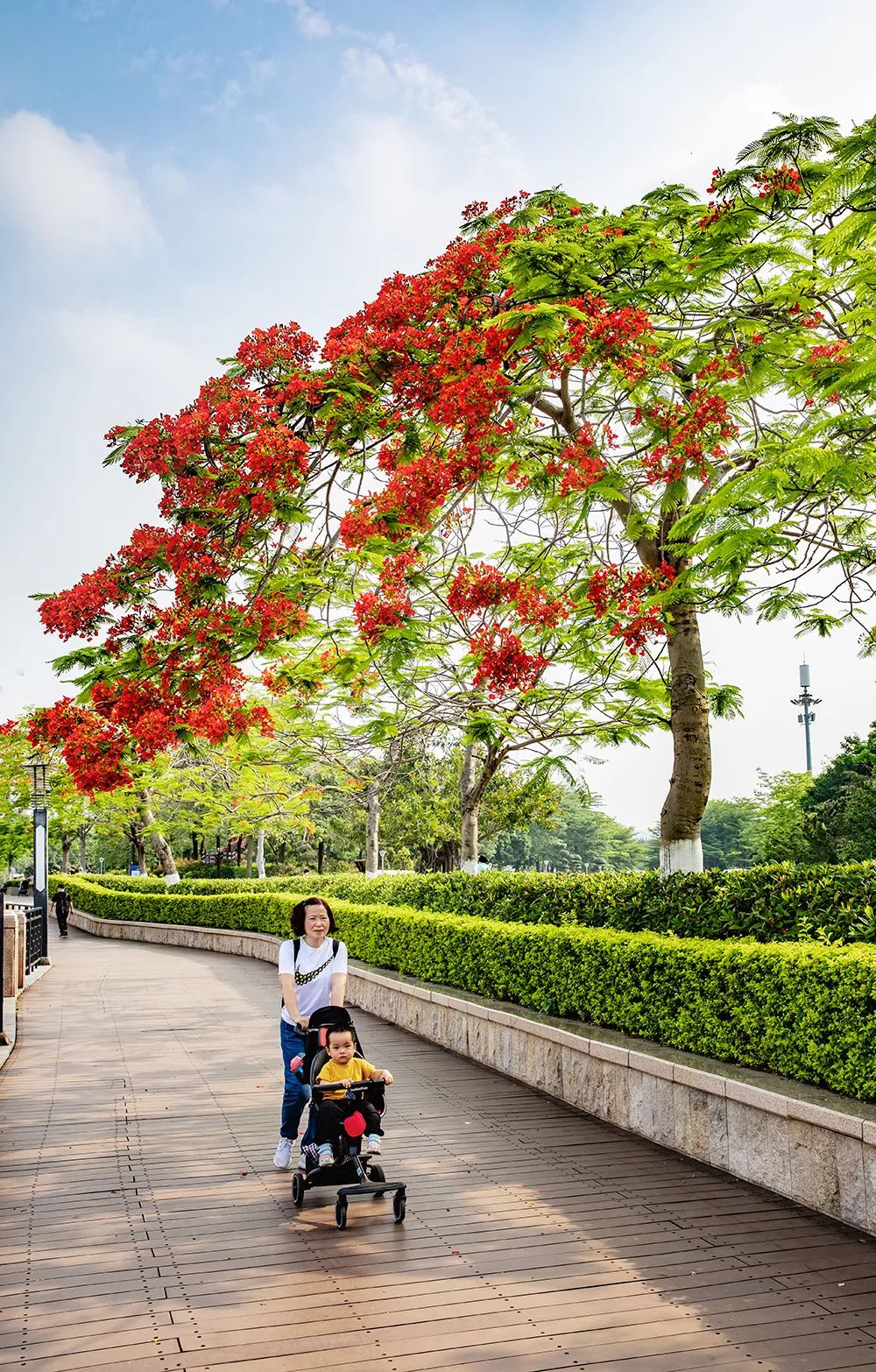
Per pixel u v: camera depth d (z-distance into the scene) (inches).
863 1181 210.1
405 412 361.7
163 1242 208.4
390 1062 399.5
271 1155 272.8
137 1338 166.7
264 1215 224.5
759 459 342.3
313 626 393.4
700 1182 246.4
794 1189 230.8
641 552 385.4
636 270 359.3
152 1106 328.8
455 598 371.9
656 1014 304.7
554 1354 160.2
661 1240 207.5
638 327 320.5
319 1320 172.4
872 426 290.0
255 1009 545.6
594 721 471.5
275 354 369.4
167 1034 467.8
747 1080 249.3
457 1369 155.7
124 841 1770.4
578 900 411.5
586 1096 319.6
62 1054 419.8
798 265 346.3
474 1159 267.4
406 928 504.1
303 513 358.0
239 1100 337.1
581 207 372.5
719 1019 276.8
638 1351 160.9
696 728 377.7
